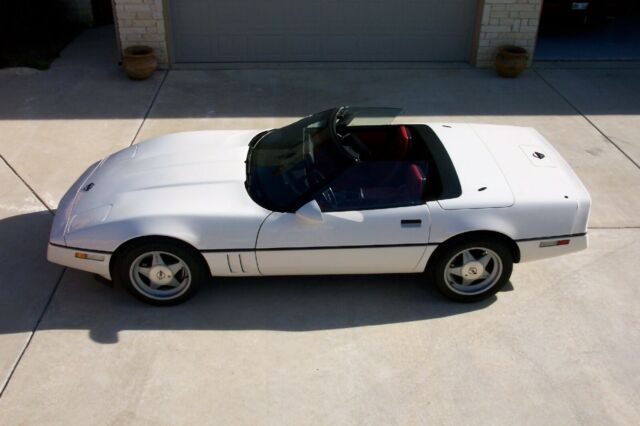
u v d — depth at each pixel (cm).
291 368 410
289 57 973
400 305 468
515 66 904
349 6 936
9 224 560
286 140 495
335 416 374
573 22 1138
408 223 432
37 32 1041
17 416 374
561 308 465
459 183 450
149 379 400
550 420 373
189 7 923
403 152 476
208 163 489
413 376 404
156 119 774
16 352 421
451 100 841
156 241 432
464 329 445
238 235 434
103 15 1170
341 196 437
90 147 702
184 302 467
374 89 876
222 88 873
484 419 373
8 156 678
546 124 772
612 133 750
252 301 471
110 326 445
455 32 965
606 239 546
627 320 453
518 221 437
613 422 371
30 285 486
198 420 372
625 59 1008
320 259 446
